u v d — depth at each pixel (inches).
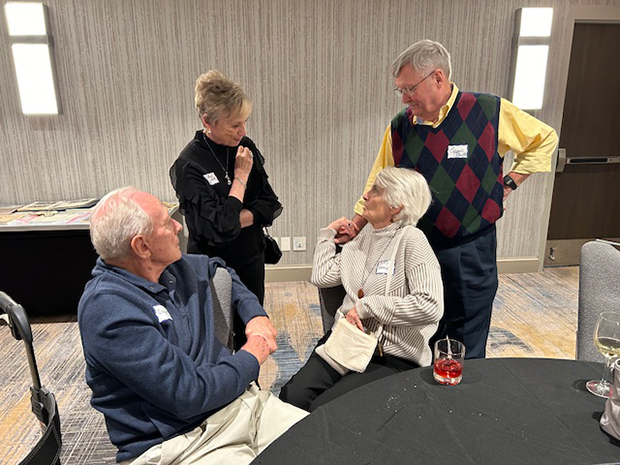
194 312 51.2
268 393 55.2
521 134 75.9
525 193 144.7
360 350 59.9
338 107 132.5
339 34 126.6
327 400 57.8
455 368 44.1
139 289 46.3
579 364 47.8
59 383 91.8
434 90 70.4
